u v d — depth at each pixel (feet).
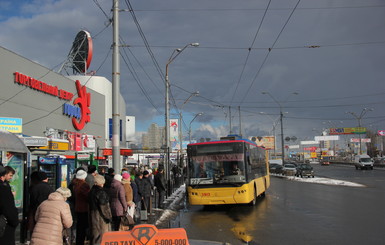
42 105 86.38
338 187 98.27
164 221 46.62
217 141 59.11
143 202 47.73
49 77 90.12
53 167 43.45
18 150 30.09
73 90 103.81
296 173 168.04
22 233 31.81
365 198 67.36
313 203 61.77
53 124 91.35
